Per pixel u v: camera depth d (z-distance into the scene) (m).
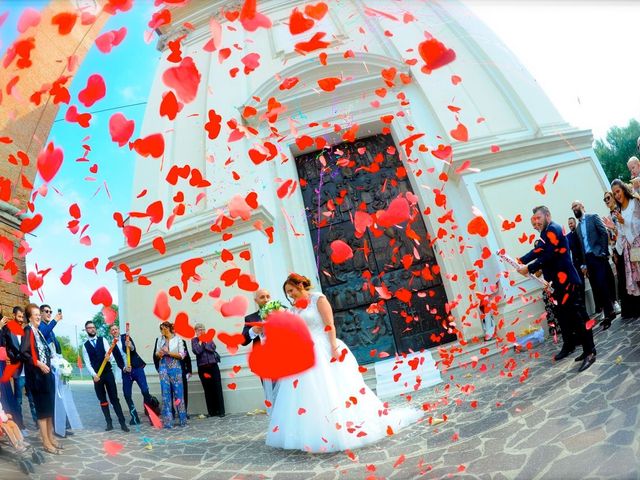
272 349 2.27
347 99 8.78
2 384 4.15
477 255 7.09
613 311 4.60
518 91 8.30
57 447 3.86
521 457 2.28
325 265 8.10
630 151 16.69
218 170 8.52
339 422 3.13
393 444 3.03
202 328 6.29
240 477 2.90
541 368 4.09
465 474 2.22
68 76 2.70
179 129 9.46
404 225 8.05
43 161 2.22
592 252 4.79
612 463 1.92
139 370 5.54
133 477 3.12
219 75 10.04
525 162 7.30
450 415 3.50
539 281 5.67
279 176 8.35
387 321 7.64
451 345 6.77
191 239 7.46
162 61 11.17
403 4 9.48
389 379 5.84
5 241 3.08
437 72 8.74
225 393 6.37
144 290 7.53
